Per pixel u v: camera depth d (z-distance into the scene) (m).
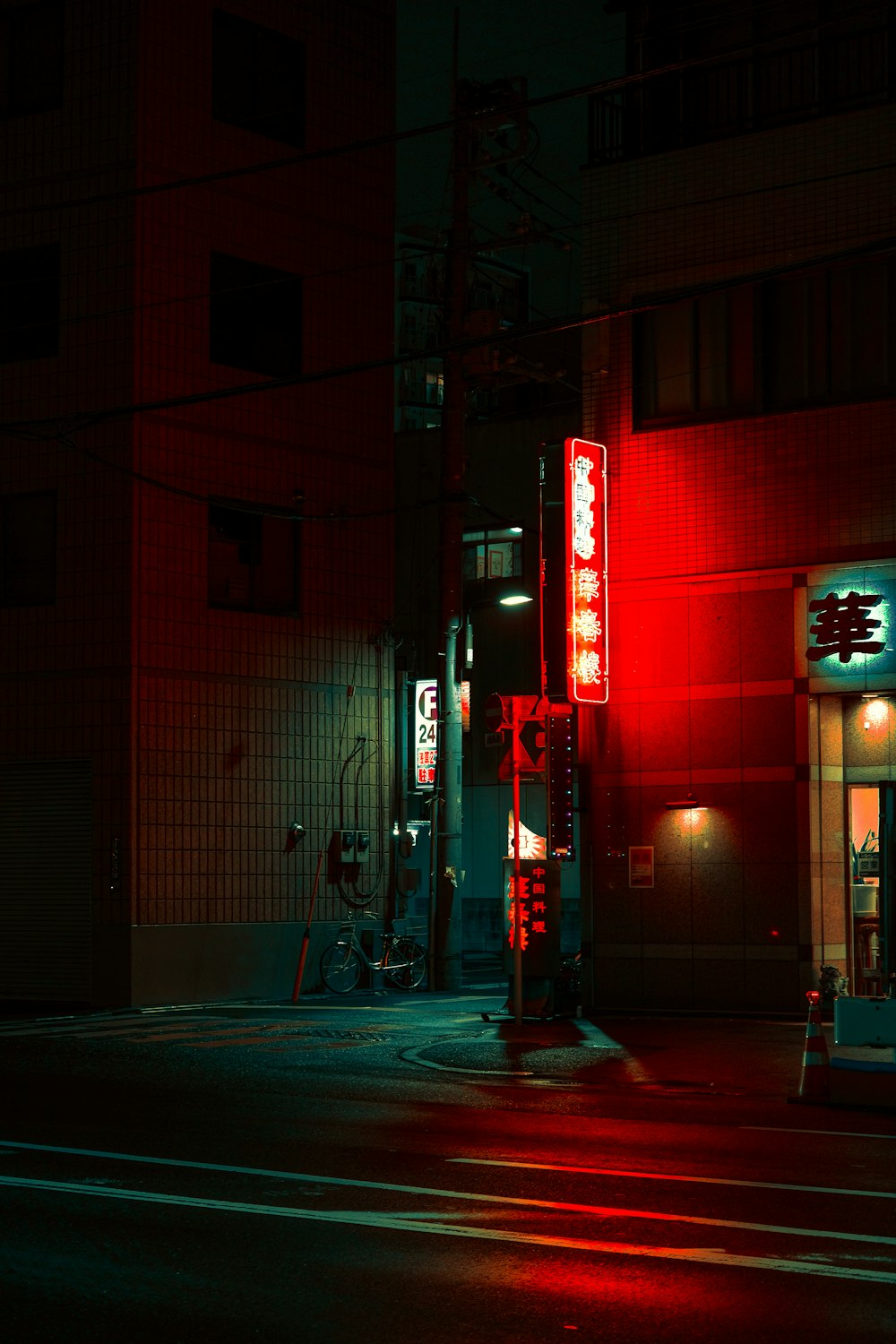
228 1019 22.17
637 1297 7.31
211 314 26.12
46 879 25.34
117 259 25.16
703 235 21.38
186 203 25.80
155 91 25.50
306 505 27.34
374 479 28.55
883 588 20.02
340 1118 12.98
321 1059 17.42
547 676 21.52
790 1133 12.26
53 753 25.19
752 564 20.83
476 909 38.88
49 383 25.61
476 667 38.88
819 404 20.52
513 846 20.72
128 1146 11.46
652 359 21.78
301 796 26.95
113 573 24.84
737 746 20.86
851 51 20.64
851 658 20.16
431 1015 22.50
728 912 20.77
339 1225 8.76
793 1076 15.78
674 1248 8.24
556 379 27.78
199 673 25.53
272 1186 9.86
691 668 21.22
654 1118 13.11
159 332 25.27
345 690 27.84
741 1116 13.34
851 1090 13.84
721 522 21.09
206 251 26.05
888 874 17.36
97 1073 16.17
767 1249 8.22
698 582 21.20
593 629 21.42
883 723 20.70
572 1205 9.30
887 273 20.19
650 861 21.31
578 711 21.88
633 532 21.72
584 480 21.48
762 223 20.95
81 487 25.25
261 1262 7.93
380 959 27.34
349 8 28.69
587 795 21.78
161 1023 21.58
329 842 27.34
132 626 24.61
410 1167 10.59
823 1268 7.83
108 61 25.55
